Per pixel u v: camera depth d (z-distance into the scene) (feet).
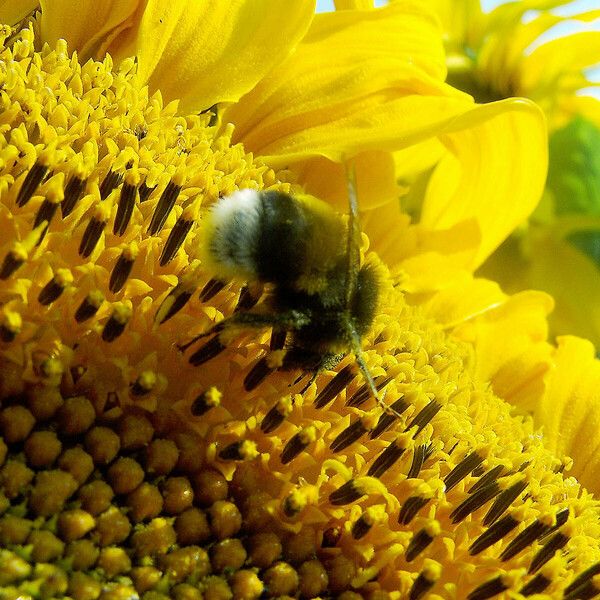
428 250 0.54
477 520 0.43
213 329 0.39
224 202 0.41
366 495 0.41
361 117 0.49
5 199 0.38
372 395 0.42
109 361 0.38
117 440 0.37
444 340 0.52
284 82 0.49
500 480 0.43
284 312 0.41
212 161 0.44
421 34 0.51
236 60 0.48
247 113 0.49
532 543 0.42
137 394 0.38
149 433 0.38
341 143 0.48
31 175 0.38
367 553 0.39
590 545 0.45
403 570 0.40
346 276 0.41
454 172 0.56
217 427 0.39
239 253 0.40
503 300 0.55
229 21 0.47
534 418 0.53
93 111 0.42
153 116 0.45
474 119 0.47
